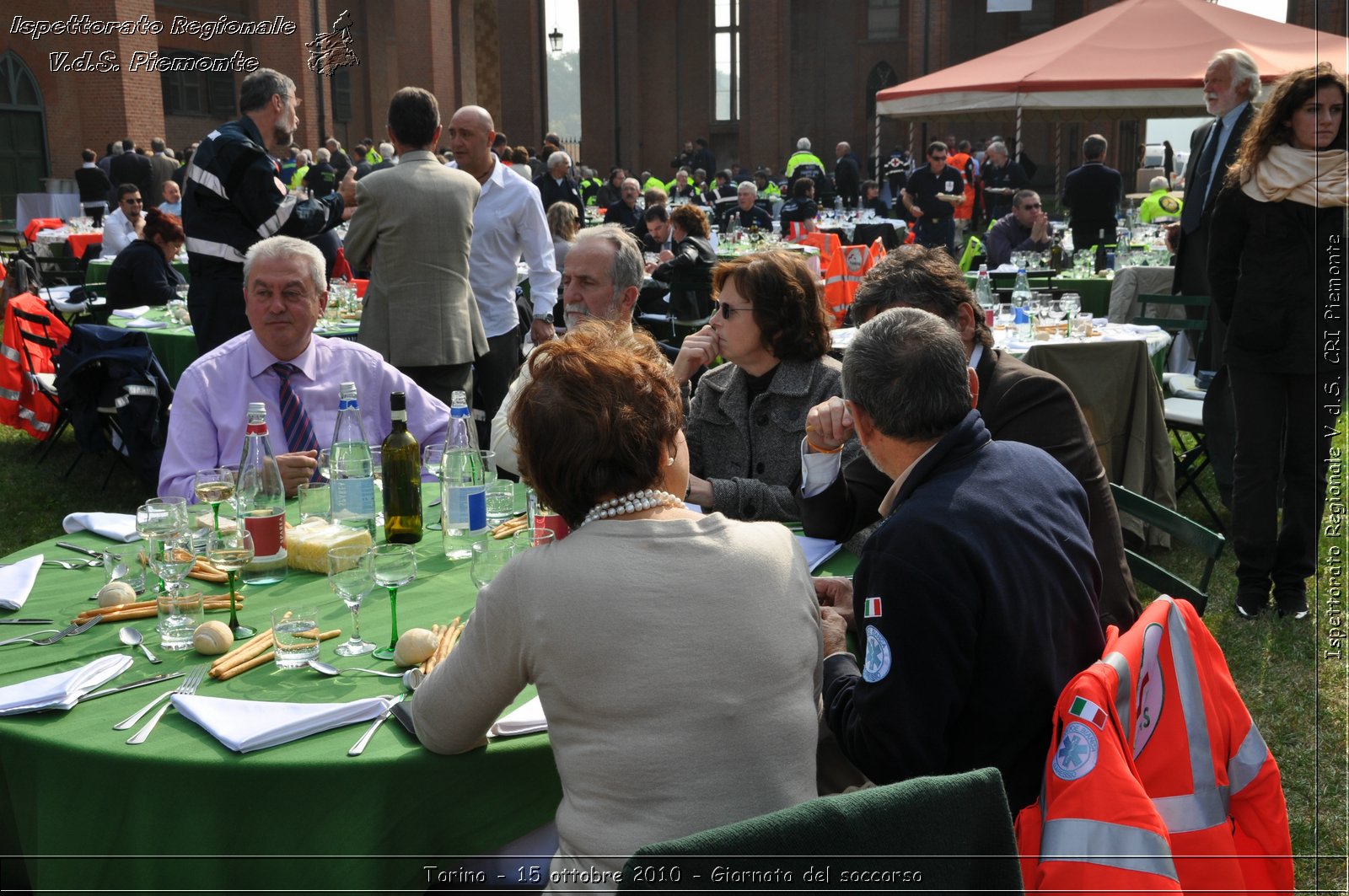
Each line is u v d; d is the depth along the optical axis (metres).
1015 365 2.69
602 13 33.50
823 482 2.52
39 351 6.62
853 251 7.52
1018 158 14.36
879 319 2.02
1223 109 5.89
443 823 1.73
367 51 29.89
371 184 4.71
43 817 1.75
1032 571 1.83
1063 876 1.57
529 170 10.57
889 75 33.16
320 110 22.81
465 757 1.71
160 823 1.70
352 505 2.70
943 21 29.30
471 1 29.58
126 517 2.84
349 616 2.22
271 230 5.08
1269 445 4.11
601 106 33.97
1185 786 1.76
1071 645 1.89
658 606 1.54
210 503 2.59
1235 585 4.59
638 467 1.64
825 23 33.41
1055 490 1.96
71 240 13.25
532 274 5.67
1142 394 4.98
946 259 2.70
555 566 1.58
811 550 2.59
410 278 4.77
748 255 3.01
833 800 1.35
